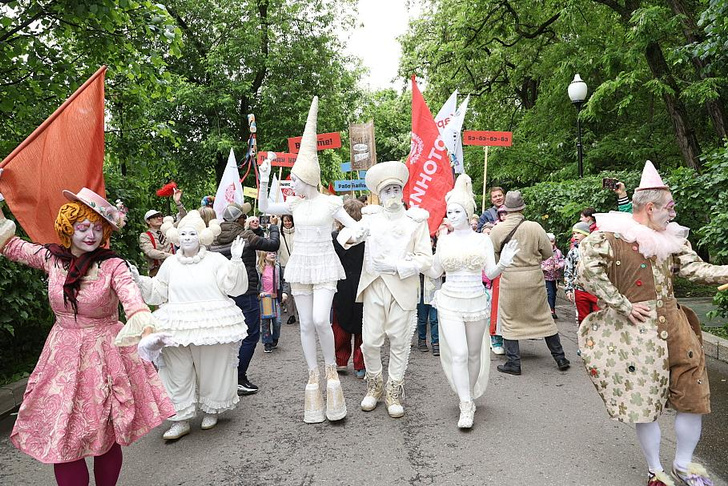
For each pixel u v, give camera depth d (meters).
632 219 3.22
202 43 19.52
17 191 2.97
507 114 20.59
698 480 2.99
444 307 4.33
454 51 17.98
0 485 3.52
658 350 3.02
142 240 8.11
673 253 3.17
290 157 10.97
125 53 7.47
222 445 4.03
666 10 9.92
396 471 3.50
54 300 2.80
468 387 4.25
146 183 9.69
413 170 6.68
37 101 7.12
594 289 3.09
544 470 3.44
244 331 4.30
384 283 4.48
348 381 5.63
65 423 2.65
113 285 2.85
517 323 5.61
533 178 15.92
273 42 19.97
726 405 4.43
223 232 5.22
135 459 3.82
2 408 5.02
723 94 10.18
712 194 6.77
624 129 13.73
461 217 4.29
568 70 13.40
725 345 5.80
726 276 2.97
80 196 2.80
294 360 6.55
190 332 4.02
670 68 11.12
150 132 10.20
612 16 13.54
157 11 7.31
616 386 3.10
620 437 3.94
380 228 4.51
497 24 16.73
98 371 2.78
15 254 2.95
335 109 21.00
